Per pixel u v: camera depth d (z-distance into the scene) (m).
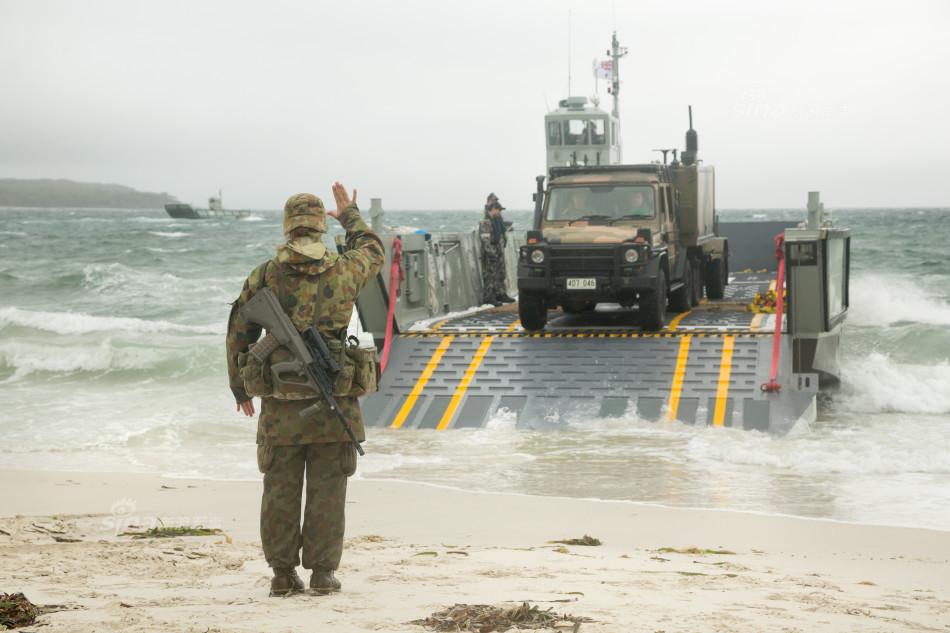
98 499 13.55
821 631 5.97
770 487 14.65
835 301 22.06
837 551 10.55
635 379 20.59
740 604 6.84
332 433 6.89
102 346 30.59
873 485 14.78
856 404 22.44
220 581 7.49
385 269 22.97
